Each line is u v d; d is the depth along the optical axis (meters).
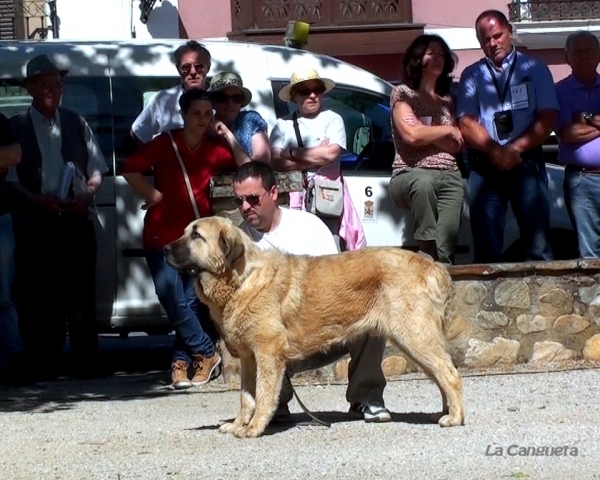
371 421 9.60
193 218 11.69
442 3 28.66
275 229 9.66
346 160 13.40
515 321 12.13
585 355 12.28
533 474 8.01
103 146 13.05
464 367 12.08
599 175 12.95
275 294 8.97
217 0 28.03
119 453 8.81
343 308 9.12
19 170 12.55
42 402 11.19
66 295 12.68
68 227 12.52
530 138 12.31
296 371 9.76
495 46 12.41
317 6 28.23
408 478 7.93
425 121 12.39
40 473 8.32
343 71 13.61
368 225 13.33
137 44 13.40
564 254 14.23
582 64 12.95
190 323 11.73
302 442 8.92
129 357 14.90
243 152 11.80
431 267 9.27
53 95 12.49
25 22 27.39
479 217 12.55
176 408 10.66
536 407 10.12
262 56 13.42
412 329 9.15
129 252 13.00
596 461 8.30
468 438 8.95
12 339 12.26
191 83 12.32
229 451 8.70
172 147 11.73
